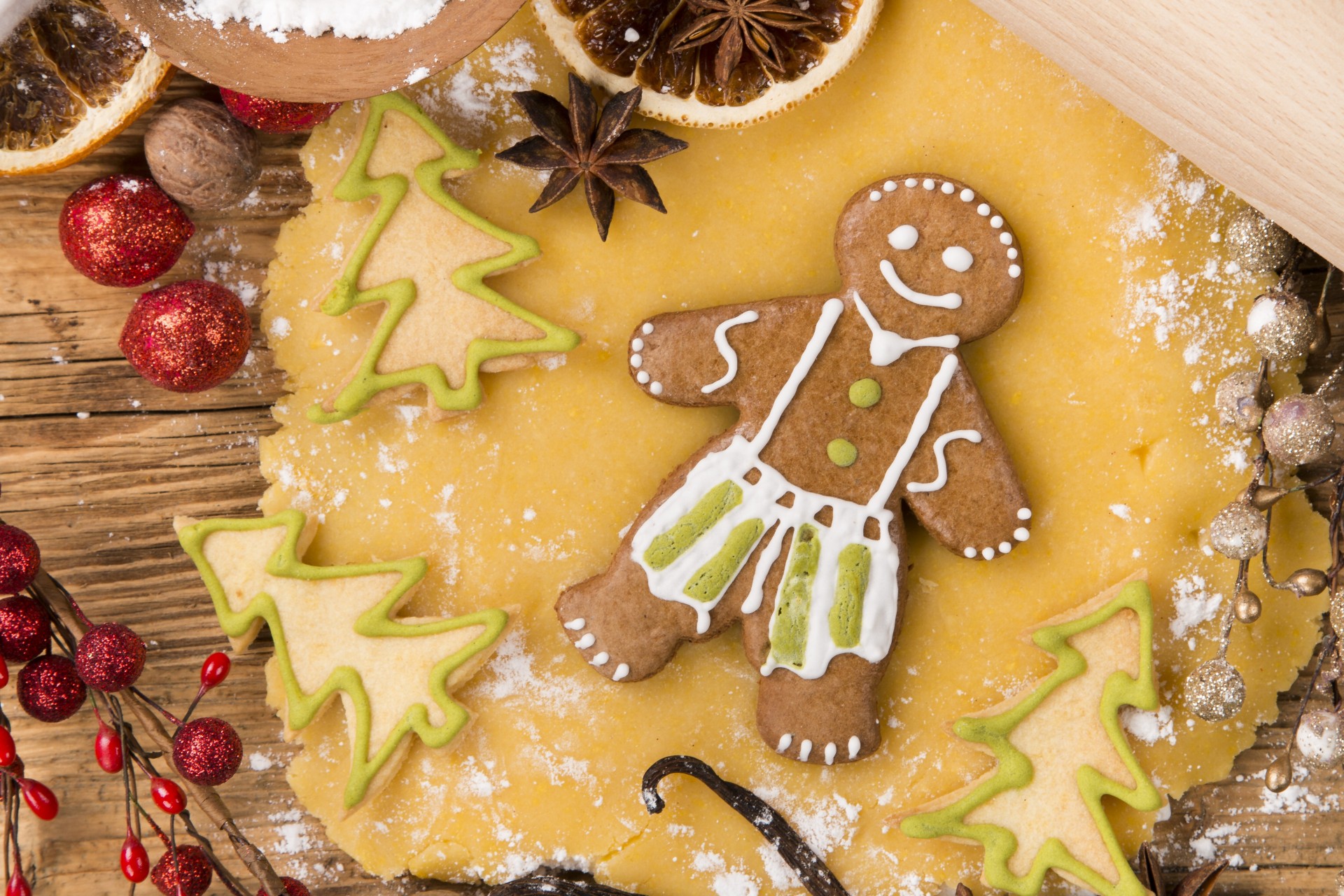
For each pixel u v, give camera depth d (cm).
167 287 54
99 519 56
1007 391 56
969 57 55
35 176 55
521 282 56
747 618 55
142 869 53
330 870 56
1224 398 55
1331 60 51
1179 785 56
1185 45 52
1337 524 54
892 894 56
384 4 52
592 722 56
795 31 54
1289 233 54
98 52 54
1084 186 55
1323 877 56
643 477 56
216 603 55
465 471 56
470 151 55
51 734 56
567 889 55
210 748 53
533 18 55
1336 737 54
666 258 56
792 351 55
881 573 55
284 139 55
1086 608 55
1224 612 56
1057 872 55
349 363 56
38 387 56
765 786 56
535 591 56
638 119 55
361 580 55
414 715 55
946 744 56
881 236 55
